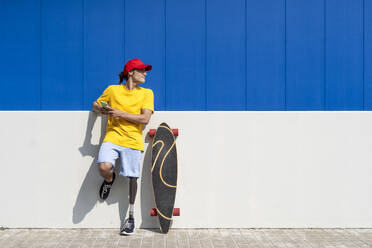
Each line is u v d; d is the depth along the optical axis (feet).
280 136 11.00
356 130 11.03
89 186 10.89
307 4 12.87
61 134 10.85
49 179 10.83
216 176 10.99
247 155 10.99
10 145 10.76
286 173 11.02
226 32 12.88
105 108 9.73
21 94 12.69
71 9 12.78
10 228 10.77
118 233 10.44
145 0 12.80
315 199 11.03
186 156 10.98
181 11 12.85
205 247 9.23
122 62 12.81
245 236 10.23
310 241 9.77
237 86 12.89
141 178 10.98
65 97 12.75
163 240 9.80
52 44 12.74
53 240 9.74
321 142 11.03
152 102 10.48
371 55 12.84
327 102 12.86
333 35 12.88
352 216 11.05
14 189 10.77
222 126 11.00
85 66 12.78
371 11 12.82
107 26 12.79
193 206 10.96
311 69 12.87
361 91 12.85
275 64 12.87
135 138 10.21
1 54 12.67
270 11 12.88
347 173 11.05
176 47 12.85
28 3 12.70
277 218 11.00
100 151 10.06
